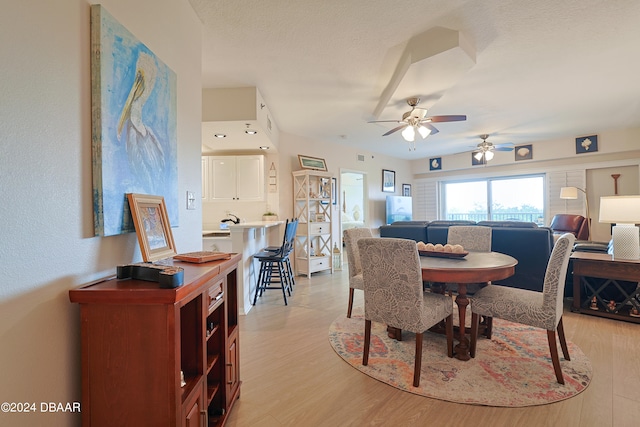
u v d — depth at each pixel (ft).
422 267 7.41
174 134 5.89
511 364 7.30
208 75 10.37
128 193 4.39
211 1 6.69
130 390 3.51
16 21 2.88
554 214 21.12
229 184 16.96
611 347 8.04
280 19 7.35
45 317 3.18
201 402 4.37
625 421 5.29
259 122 11.75
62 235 3.39
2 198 2.77
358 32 7.89
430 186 27.40
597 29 7.87
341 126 16.88
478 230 10.61
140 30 4.93
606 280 10.87
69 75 3.49
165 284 3.49
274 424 5.40
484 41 8.36
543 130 18.47
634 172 18.60
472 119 16.02
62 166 3.39
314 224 17.97
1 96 2.75
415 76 9.33
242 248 11.16
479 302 7.47
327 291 14.34
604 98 12.99
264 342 8.75
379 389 6.41
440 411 5.68
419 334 6.50
